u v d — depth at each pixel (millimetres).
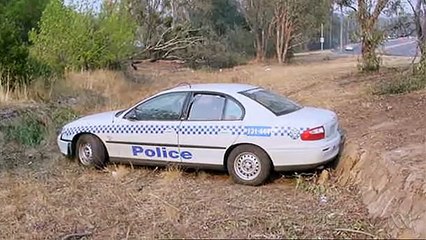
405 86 14930
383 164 7074
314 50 73812
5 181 8320
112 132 8750
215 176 8422
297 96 17234
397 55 37344
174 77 28578
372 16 22562
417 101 12805
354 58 46938
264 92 8438
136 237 6062
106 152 8898
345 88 17719
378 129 9688
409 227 5430
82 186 8039
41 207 7145
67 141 9188
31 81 16266
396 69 21906
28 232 6375
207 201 7152
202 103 8164
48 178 8531
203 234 5930
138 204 7160
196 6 46156
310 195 7281
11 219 6773
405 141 8352
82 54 22641
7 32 15836
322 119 7797
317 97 16141
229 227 6098
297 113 7910
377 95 14766
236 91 8125
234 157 7891
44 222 6656
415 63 17734
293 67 36906
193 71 33938
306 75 26312
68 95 16828
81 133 9031
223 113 8000
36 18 23359
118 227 6410
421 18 18531
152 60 35406
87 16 23219
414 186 5930
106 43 23828
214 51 41531
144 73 29656
